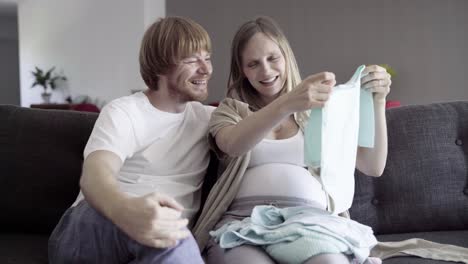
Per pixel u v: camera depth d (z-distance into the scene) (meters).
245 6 5.64
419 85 5.19
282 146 1.29
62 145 1.53
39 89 6.62
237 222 1.13
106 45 6.18
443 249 1.31
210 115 1.42
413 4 5.12
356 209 1.54
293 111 1.06
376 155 1.33
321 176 1.05
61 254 1.00
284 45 1.41
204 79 1.31
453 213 1.54
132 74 6.08
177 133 1.31
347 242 1.00
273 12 5.59
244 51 1.39
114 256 0.96
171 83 1.29
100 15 6.17
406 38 5.18
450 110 1.64
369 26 5.30
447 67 5.08
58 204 1.50
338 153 1.09
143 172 1.26
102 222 0.96
